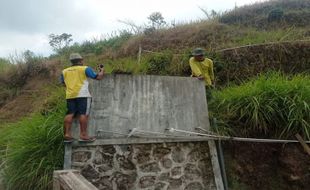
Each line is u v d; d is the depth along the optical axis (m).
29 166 4.85
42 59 9.48
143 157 4.89
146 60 7.46
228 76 6.93
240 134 5.29
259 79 5.76
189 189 4.91
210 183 4.98
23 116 7.68
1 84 9.00
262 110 5.24
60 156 4.88
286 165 5.09
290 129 5.18
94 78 4.69
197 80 5.34
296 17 9.12
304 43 7.21
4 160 5.27
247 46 7.21
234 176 5.10
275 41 7.38
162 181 4.87
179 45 8.22
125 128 4.92
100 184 4.71
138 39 8.80
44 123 5.10
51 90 7.46
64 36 11.40
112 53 8.84
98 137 4.81
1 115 7.94
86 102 4.64
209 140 5.11
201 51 5.71
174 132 5.04
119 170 4.79
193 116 5.19
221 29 8.51
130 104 5.02
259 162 5.21
